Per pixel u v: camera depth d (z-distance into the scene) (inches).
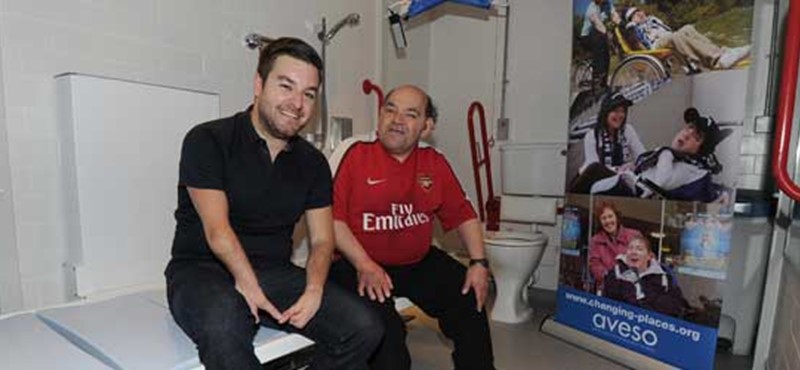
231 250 49.3
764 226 85.7
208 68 89.0
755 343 84.0
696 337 79.3
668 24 84.7
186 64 85.5
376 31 124.0
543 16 124.2
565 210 100.8
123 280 71.9
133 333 50.7
